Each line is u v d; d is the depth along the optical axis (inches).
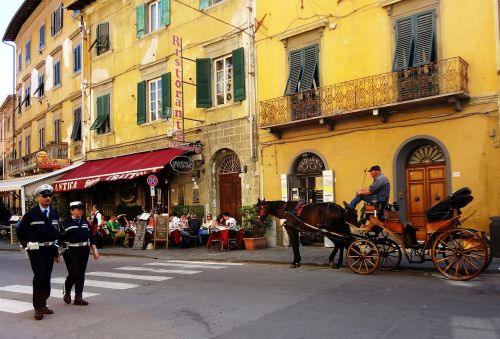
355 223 430.3
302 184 660.1
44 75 1279.5
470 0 503.2
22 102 1424.7
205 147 765.9
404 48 543.2
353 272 418.6
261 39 693.3
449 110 512.4
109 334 248.4
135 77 903.1
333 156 607.8
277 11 674.8
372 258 408.5
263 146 686.5
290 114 639.1
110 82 960.9
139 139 884.6
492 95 485.7
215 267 497.0
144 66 876.6
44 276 289.9
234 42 729.6
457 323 244.7
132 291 369.1
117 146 933.8
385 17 566.3
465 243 365.7
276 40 675.4
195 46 788.6
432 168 537.3
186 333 244.8
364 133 579.5
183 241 704.4
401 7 551.2
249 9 706.2
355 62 590.9
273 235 654.5
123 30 936.9
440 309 274.7
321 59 625.9
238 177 739.4
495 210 480.4
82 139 1029.8
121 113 931.3
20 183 965.2
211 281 403.2
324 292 334.3
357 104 575.2
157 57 855.1
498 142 481.4
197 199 775.7
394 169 551.2
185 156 751.7
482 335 223.6
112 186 954.7
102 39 980.6
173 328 255.1
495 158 482.6
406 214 551.2
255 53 700.7
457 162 505.7
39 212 297.3
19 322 280.8
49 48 1244.5
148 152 853.2
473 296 308.0
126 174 789.2
